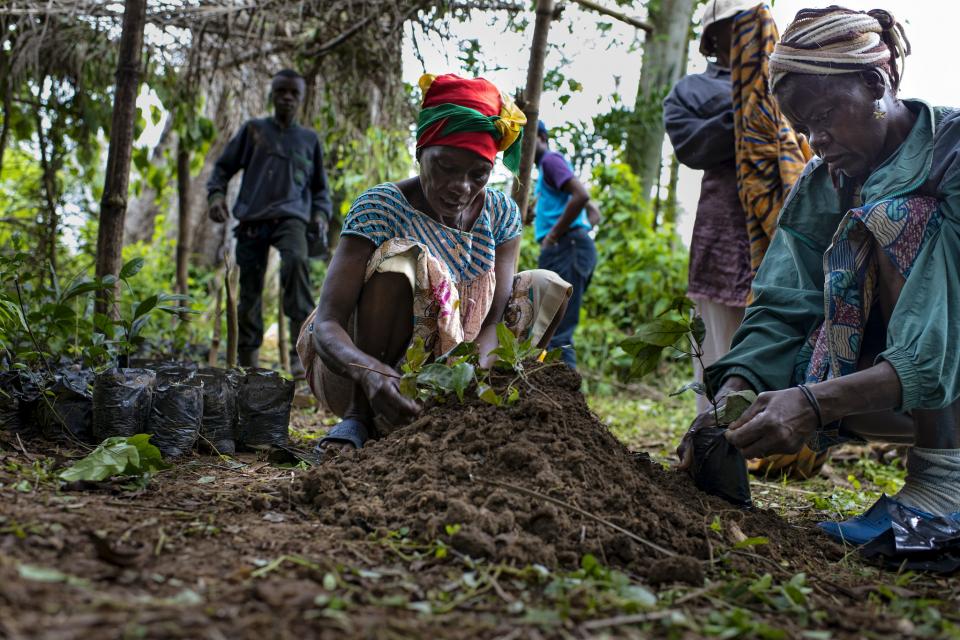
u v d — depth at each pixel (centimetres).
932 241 256
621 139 881
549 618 166
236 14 628
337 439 296
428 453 238
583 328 849
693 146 429
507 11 539
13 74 601
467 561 192
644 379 852
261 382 331
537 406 245
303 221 591
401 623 159
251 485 261
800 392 240
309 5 631
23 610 145
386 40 633
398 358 314
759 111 401
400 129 691
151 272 892
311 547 198
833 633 180
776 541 242
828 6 270
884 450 480
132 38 400
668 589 195
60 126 660
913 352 241
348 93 691
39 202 732
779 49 272
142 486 243
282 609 161
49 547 183
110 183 399
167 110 663
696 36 914
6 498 217
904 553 236
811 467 401
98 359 348
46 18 593
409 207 308
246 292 594
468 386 260
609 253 894
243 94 703
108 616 147
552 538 207
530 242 890
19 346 351
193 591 167
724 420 260
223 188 599
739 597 193
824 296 273
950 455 261
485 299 321
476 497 218
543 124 612
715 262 429
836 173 288
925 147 265
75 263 749
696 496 256
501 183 655
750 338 286
